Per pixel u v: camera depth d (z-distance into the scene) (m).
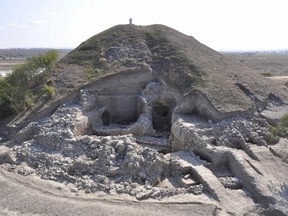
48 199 14.97
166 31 33.91
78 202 14.74
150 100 26.56
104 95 26.89
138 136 24.17
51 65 28.38
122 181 16.70
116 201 14.88
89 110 24.97
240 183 16.42
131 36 32.75
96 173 17.27
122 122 27.72
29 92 25.88
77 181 16.59
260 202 14.98
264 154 18.34
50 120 22.61
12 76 26.56
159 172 17.31
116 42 31.88
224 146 19.62
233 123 21.42
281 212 13.83
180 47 30.69
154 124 26.70
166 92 27.00
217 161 17.83
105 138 19.25
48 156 18.75
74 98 25.33
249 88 26.30
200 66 27.64
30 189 15.95
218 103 22.70
